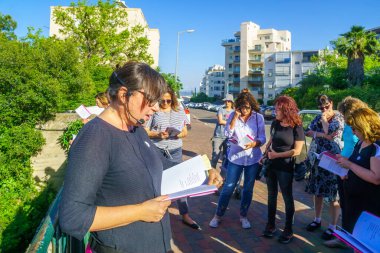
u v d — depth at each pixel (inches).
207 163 77.3
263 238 167.6
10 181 241.1
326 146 175.3
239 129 178.5
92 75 524.7
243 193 181.6
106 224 54.1
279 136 160.7
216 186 79.6
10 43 285.6
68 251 79.4
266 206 218.5
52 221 75.9
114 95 61.9
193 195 69.2
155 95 61.9
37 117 260.8
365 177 113.3
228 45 3772.1
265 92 3169.3
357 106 151.7
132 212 55.8
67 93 319.9
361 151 121.6
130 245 62.3
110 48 773.9
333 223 165.0
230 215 200.8
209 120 1270.9
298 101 1562.5
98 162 56.0
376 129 116.1
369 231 81.5
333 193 163.9
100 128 58.8
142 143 67.5
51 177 260.2
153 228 65.4
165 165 83.4
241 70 3602.4
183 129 179.0
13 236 213.3
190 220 181.3
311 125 190.9
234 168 180.1
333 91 1304.1
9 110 253.1
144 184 62.0
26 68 265.6
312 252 152.9
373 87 1167.0
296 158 164.2
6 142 242.1
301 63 2997.0
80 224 52.1
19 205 238.1
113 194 59.4
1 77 252.2
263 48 3570.4
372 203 115.4
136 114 61.7
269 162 165.5
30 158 257.1
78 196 53.2
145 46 837.8
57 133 262.2
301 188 264.2
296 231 176.9
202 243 160.9
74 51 329.7
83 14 753.0
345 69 1411.2
